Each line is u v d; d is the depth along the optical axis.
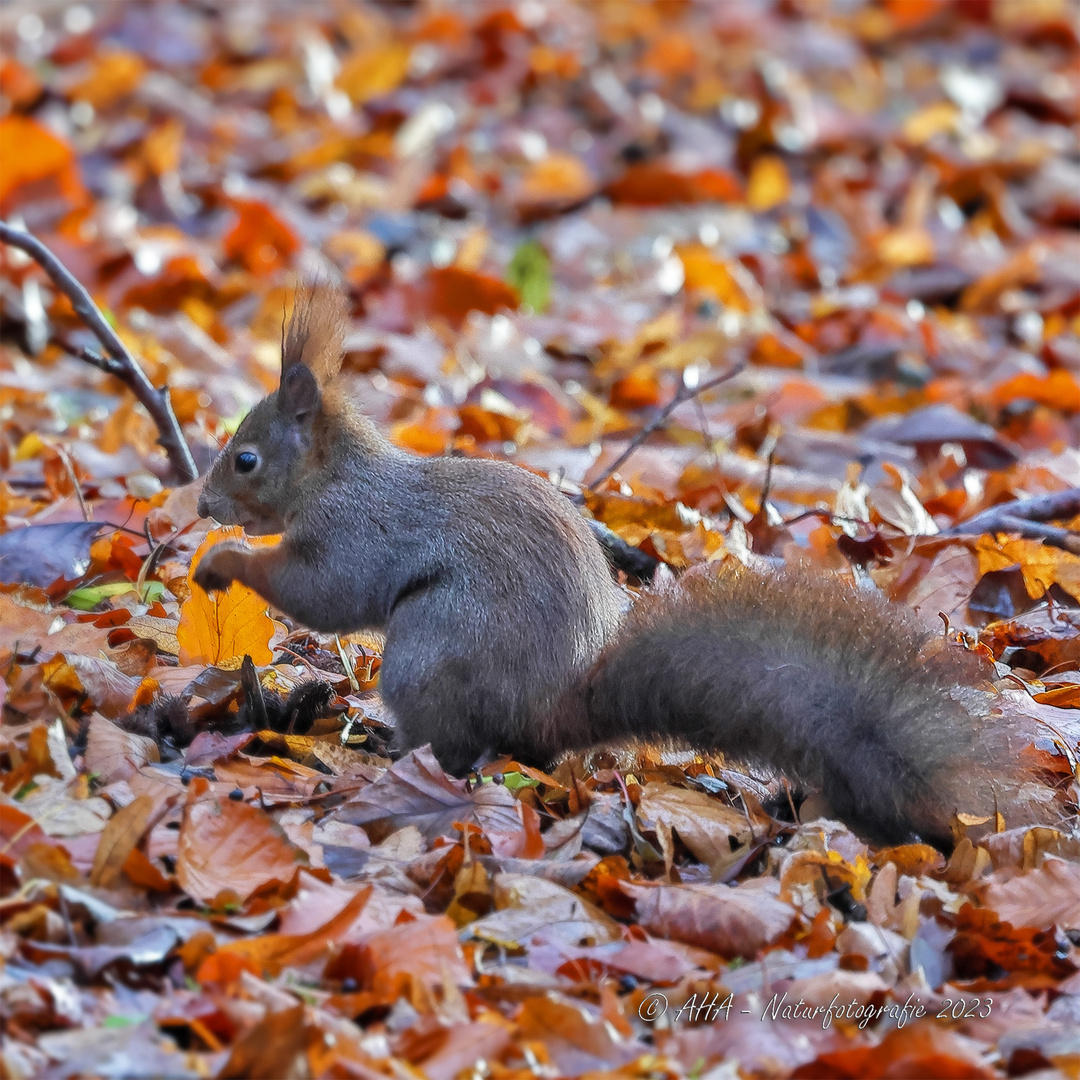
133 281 18.88
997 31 35.22
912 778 7.66
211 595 8.88
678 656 7.95
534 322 18.00
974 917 6.96
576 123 27.81
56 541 9.89
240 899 6.55
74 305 11.41
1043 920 7.09
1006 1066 5.96
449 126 26.44
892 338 18.62
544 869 7.10
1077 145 29.98
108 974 5.82
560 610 8.09
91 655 8.59
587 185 24.47
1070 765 8.50
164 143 23.02
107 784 7.33
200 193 23.02
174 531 10.73
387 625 8.55
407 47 29.28
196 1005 5.72
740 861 7.40
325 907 6.48
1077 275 22.05
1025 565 10.85
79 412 15.04
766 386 16.28
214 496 8.81
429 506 8.44
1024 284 21.78
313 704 8.65
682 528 11.51
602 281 20.83
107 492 12.34
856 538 11.05
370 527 8.51
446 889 7.01
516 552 8.16
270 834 6.83
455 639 8.05
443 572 8.23
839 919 7.01
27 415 14.52
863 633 8.03
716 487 12.63
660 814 7.72
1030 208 26.34
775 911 6.76
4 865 6.27
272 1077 5.28
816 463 14.06
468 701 8.03
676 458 13.43
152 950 5.94
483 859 7.07
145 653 8.77
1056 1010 6.46
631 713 8.07
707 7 34.81
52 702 7.73
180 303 18.69
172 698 8.27
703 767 8.66
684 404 15.36
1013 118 31.00
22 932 5.96
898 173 26.98
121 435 13.38
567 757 8.44
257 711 8.45
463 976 6.13
